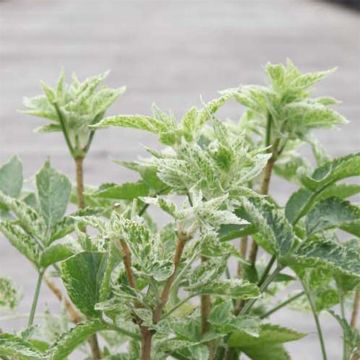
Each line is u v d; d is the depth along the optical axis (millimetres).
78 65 7234
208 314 864
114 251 762
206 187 779
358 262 855
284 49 8219
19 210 917
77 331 765
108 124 843
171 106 5844
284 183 3840
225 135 795
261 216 849
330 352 2678
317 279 940
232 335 885
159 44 8438
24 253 892
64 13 10656
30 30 9180
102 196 946
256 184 1065
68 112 964
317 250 867
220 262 807
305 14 10969
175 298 933
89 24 9789
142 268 755
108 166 4172
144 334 773
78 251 849
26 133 4797
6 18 10125
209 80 6699
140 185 934
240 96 954
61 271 797
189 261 764
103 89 972
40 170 954
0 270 3053
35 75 6707
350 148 4500
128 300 766
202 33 9258
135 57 7656
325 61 7590
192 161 783
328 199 898
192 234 749
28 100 986
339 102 972
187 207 762
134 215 803
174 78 6727
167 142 835
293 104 939
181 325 862
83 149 973
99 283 799
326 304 991
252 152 794
